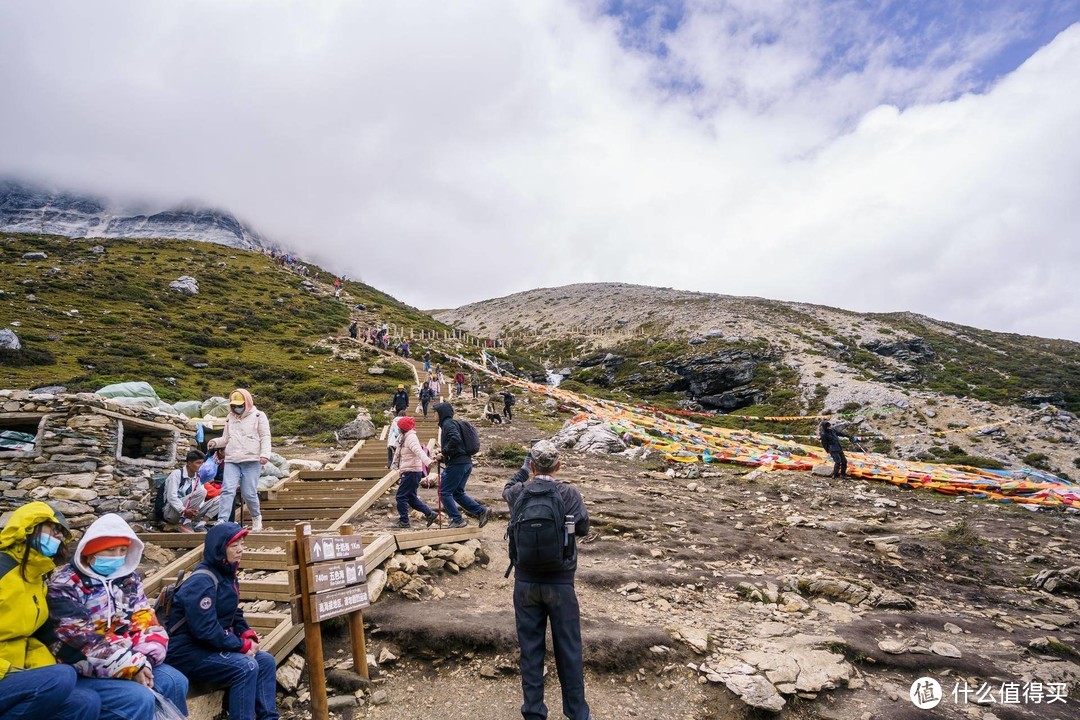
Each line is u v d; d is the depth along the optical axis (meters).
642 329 88.31
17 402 7.22
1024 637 6.08
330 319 56.47
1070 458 32.31
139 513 7.66
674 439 20.48
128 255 62.03
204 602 3.51
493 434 21.14
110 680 2.97
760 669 4.90
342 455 15.60
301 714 4.19
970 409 41.16
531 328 106.25
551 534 3.91
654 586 6.75
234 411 7.25
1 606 2.65
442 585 6.38
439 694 4.55
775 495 12.23
